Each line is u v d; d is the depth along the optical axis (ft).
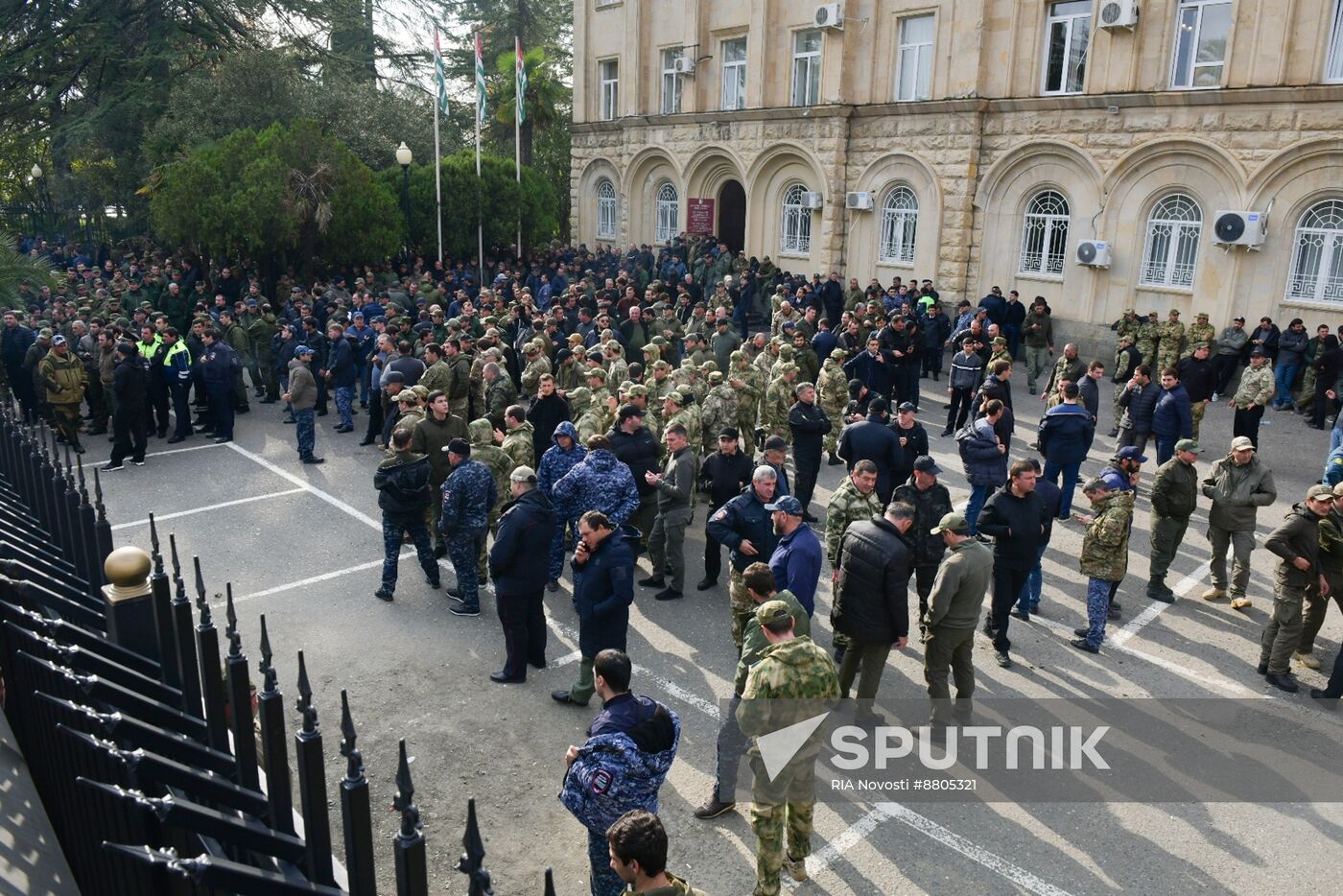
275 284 82.94
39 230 125.18
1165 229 67.36
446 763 22.20
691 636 28.78
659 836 10.99
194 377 50.34
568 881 18.44
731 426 40.32
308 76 118.01
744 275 84.38
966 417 53.57
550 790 21.27
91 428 51.24
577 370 46.85
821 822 20.24
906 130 79.30
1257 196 61.62
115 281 74.23
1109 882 18.52
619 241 107.04
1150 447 50.42
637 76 100.27
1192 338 59.93
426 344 45.75
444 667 26.68
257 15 118.11
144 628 12.13
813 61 86.22
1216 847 19.56
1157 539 31.37
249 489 42.06
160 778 9.25
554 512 27.91
